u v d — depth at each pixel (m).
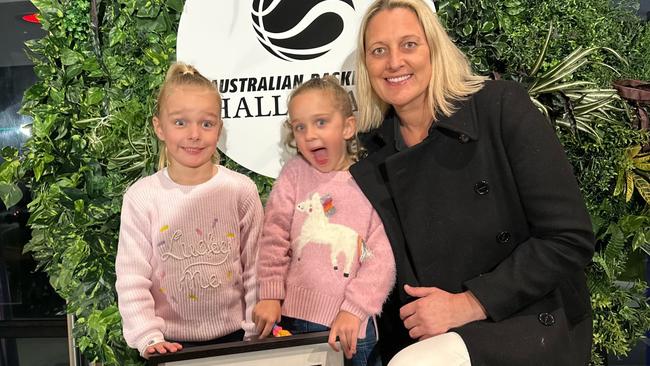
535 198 1.13
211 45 1.67
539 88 1.56
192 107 1.28
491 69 1.71
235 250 1.38
